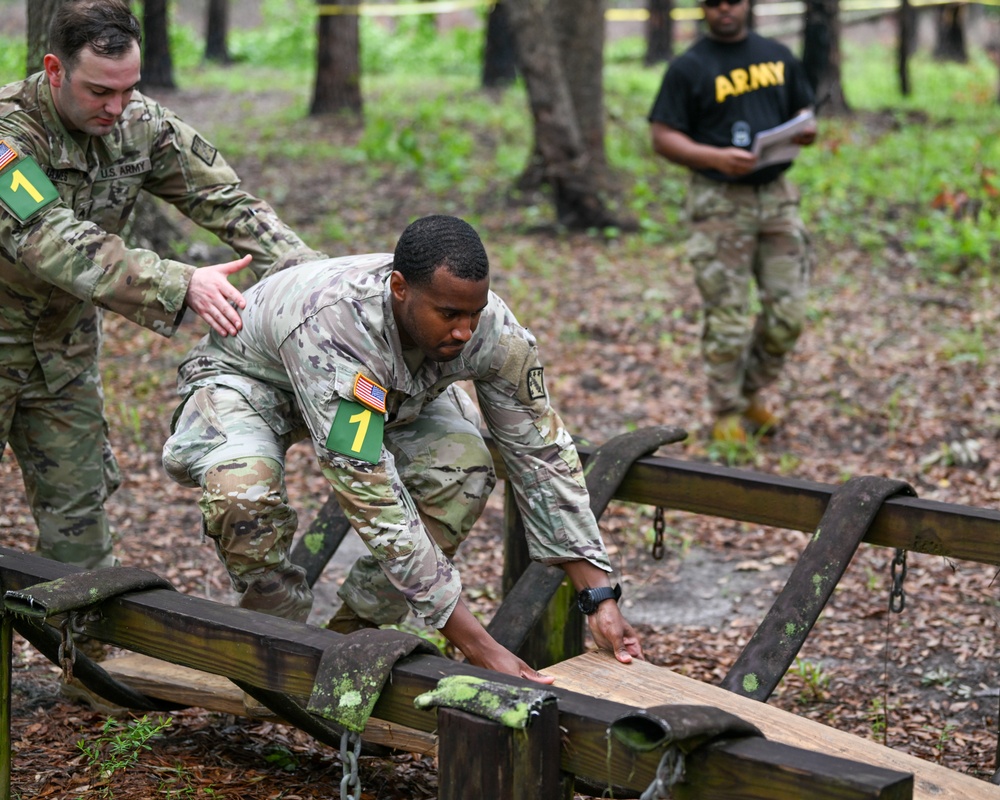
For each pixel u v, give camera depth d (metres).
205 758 3.50
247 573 3.03
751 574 5.27
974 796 2.61
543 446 2.96
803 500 3.41
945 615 4.82
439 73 26.20
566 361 7.73
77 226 3.07
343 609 3.40
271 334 2.90
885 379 7.36
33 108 3.15
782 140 5.96
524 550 3.82
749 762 2.04
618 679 3.00
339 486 2.72
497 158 14.20
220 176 3.51
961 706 4.12
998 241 10.19
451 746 2.27
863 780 1.93
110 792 3.20
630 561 5.42
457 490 3.09
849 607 4.91
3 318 3.40
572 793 2.31
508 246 10.59
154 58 21.98
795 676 4.36
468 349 2.79
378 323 2.71
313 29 29.20
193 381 3.15
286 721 3.25
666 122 6.11
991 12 28.92
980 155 13.40
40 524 3.72
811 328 8.29
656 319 8.42
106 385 7.06
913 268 9.63
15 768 3.39
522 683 2.32
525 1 10.61
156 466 6.18
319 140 15.84
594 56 11.62
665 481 3.62
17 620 3.03
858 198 11.59
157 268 3.04
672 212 11.59
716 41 6.14
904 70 19.52
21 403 3.56
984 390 7.13
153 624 2.76
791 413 6.95
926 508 3.26
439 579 2.75
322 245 10.40
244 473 2.93
